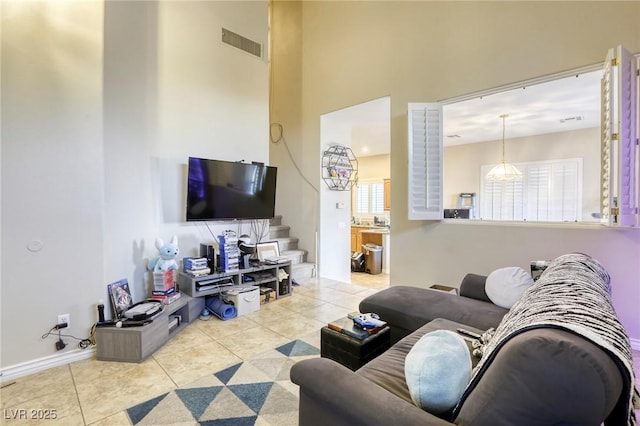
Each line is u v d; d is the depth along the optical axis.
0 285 2.24
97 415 1.87
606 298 1.27
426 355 1.13
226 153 4.23
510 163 6.65
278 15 5.77
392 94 4.21
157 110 3.48
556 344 0.79
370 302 2.61
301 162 5.45
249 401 2.00
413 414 1.01
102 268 2.68
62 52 2.47
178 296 3.22
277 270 4.10
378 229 7.56
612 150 2.45
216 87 4.12
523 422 0.83
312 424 1.29
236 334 3.04
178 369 2.39
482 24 3.44
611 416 0.86
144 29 3.33
